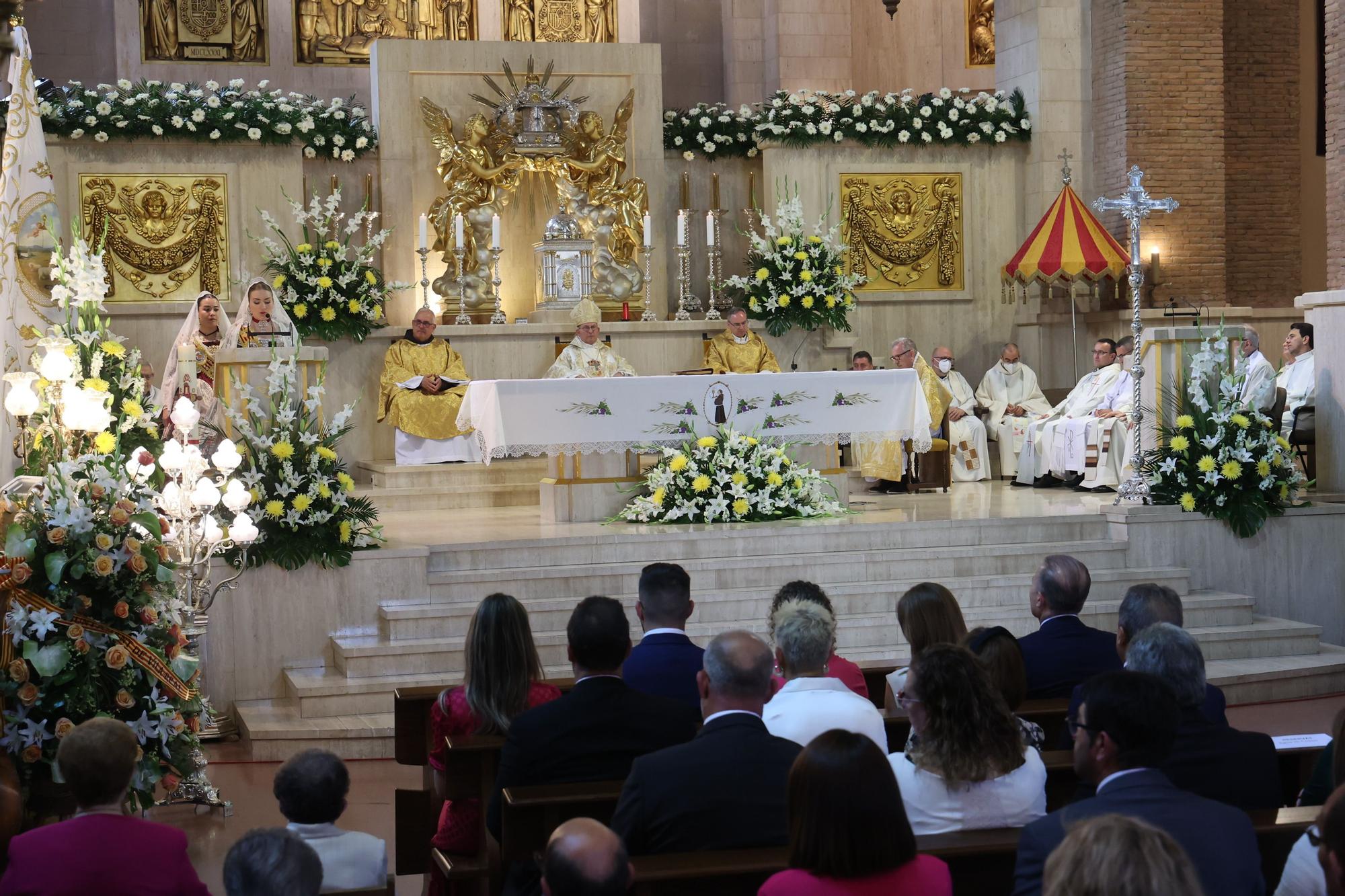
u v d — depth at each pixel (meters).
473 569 10.26
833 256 15.89
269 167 15.43
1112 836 2.48
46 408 7.11
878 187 17.03
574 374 14.34
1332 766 4.09
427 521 12.38
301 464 9.75
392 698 9.16
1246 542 11.30
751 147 17.00
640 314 16.38
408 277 16.08
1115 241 16.17
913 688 4.21
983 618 10.30
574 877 2.93
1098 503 12.43
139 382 8.26
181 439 10.29
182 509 7.64
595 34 19.56
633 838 4.02
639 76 16.62
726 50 20.22
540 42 18.50
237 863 3.22
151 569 6.61
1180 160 16.62
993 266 17.36
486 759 5.27
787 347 16.19
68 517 6.32
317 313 14.76
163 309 15.12
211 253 15.28
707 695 4.26
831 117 16.78
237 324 11.38
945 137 16.86
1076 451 14.14
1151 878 2.42
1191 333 11.84
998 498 13.29
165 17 18.73
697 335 16.00
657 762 4.05
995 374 16.09
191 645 7.72
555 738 4.74
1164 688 3.62
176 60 18.80
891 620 10.09
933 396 14.25
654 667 5.51
